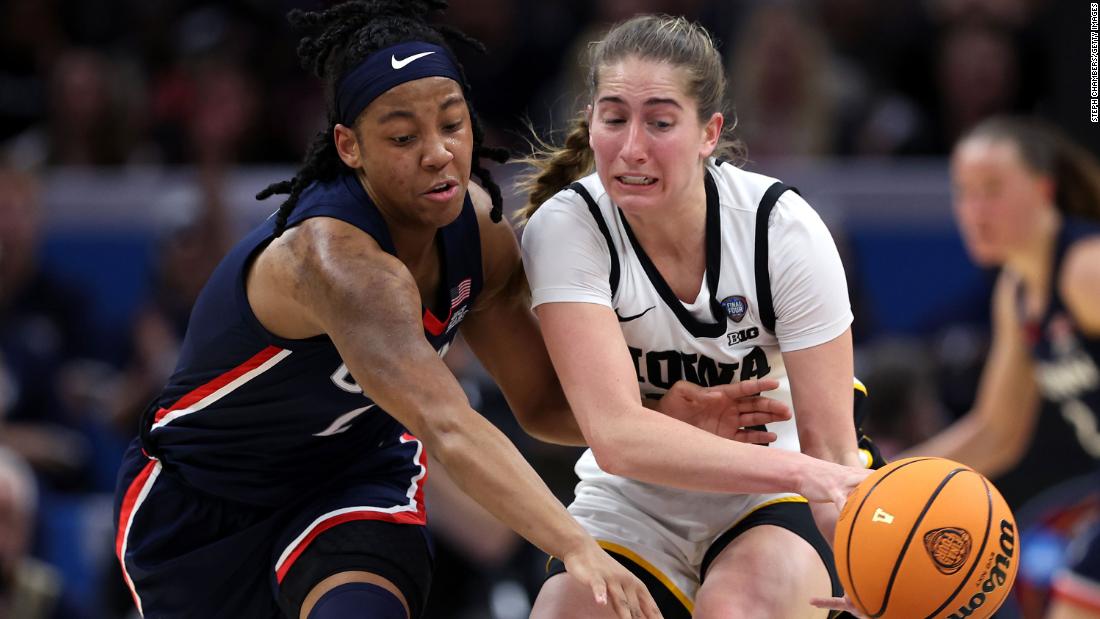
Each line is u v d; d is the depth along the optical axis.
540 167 8.73
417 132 7.40
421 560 8.11
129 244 18.73
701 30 7.80
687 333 7.97
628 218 7.90
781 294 7.86
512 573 13.39
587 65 8.27
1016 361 12.96
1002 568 6.88
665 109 7.40
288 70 20.78
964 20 21.09
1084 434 13.09
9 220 17.44
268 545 8.34
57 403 16.78
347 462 8.48
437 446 6.82
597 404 7.54
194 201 18.02
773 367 8.25
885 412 13.89
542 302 7.86
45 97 21.58
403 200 7.50
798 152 19.58
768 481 7.08
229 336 7.95
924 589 6.78
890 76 21.30
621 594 6.60
